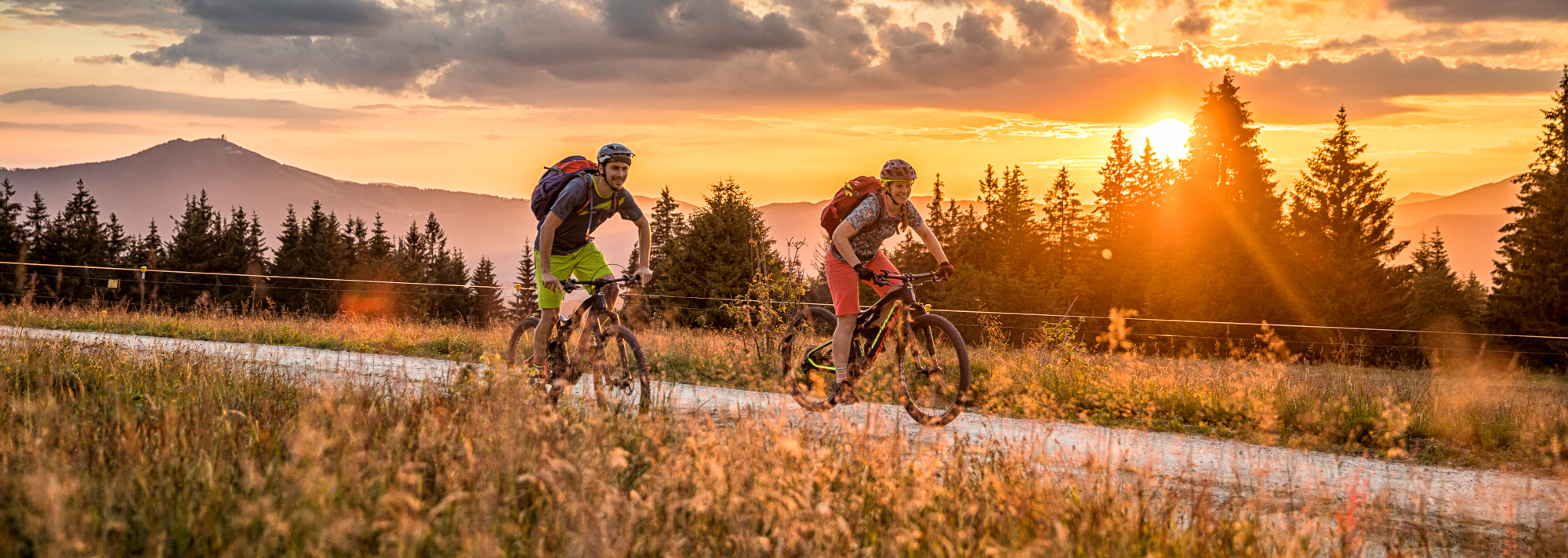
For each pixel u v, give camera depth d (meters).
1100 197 56.28
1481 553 3.53
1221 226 39.84
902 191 5.77
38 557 2.21
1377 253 38.28
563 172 5.70
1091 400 6.91
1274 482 4.52
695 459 3.35
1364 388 8.34
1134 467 3.88
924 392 6.23
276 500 2.53
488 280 108.56
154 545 2.38
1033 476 3.59
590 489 2.82
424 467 3.04
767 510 2.89
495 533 2.56
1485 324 34.62
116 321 13.16
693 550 2.69
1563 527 3.61
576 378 5.45
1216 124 42.44
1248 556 3.01
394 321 14.09
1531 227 33.75
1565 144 33.75
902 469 3.62
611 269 5.91
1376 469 4.99
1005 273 47.16
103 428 3.60
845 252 5.66
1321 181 40.00
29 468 2.79
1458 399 7.13
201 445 3.28
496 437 3.32
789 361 6.65
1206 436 6.04
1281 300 36.56
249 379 5.47
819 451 3.70
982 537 2.88
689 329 12.21
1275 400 6.77
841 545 2.75
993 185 61.59
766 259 9.60
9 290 48.06
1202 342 31.97
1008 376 7.34
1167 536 3.06
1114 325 9.30
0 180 66.88
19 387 4.74
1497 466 5.21
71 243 67.81
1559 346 31.84
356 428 3.40
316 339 11.22
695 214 45.28
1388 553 3.24
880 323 6.01
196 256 75.88
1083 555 2.81
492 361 4.69
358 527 2.35
